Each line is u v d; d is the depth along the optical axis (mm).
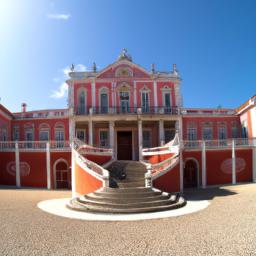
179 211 12312
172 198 14141
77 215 11758
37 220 10820
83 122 30828
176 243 7766
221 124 33438
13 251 7363
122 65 32219
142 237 8422
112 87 31922
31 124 32531
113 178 18156
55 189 25094
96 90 31844
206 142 27500
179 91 32219
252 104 29594
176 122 30859
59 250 7402
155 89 32125
